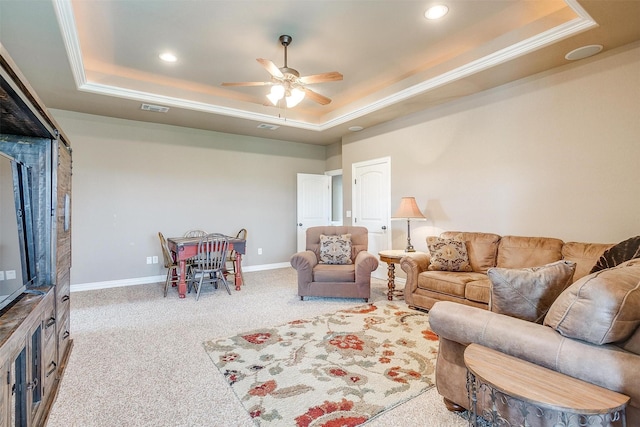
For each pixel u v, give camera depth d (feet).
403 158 16.26
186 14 9.11
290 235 21.90
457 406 5.98
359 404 6.35
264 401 6.46
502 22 9.72
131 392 6.74
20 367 4.46
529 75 11.46
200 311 12.02
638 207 9.30
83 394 6.64
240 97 15.93
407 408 6.24
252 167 20.36
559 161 10.85
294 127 18.20
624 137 9.50
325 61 12.21
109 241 16.01
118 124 16.22
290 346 8.96
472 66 11.12
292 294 14.42
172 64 12.26
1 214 4.85
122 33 10.09
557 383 4.07
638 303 4.05
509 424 4.32
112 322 10.84
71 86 12.02
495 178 12.59
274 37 10.42
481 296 9.90
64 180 7.25
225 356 8.36
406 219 14.73
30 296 5.46
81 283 15.37
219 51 11.30
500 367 4.48
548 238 10.64
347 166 19.94
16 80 3.93
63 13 7.89
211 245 14.10
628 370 3.85
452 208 14.10
